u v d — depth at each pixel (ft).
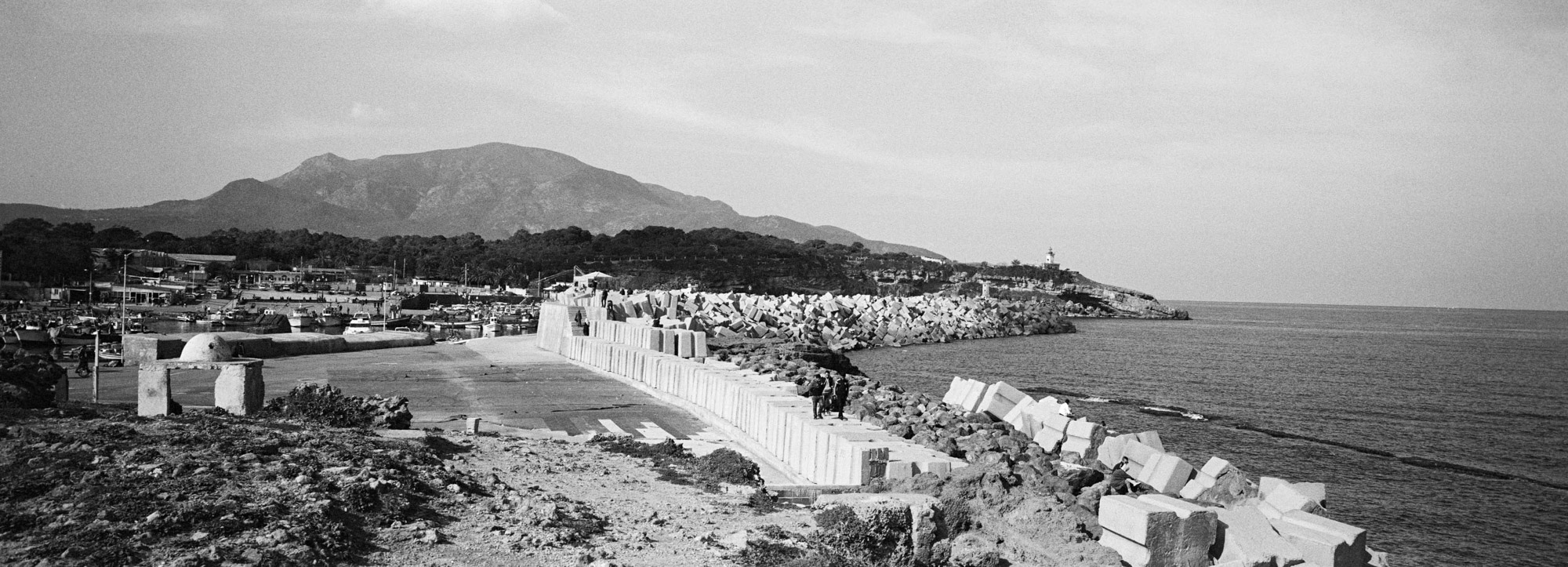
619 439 112.98
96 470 61.21
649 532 64.59
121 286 639.35
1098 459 110.52
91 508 53.36
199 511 54.03
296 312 508.12
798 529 65.82
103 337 387.14
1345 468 183.01
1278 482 88.28
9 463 60.54
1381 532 138.10
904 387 311.47
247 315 508.53
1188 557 60.85
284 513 56.44
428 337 342.03
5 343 327.67
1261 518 67.77
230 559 48.52
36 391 96.12
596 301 323.16
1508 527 142.20
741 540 61.16
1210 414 258.37
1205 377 371.56
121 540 49.37
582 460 95.45
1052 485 80.07
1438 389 338.95
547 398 184.14
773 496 83.15
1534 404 295.69
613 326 256.11
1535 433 233.96
